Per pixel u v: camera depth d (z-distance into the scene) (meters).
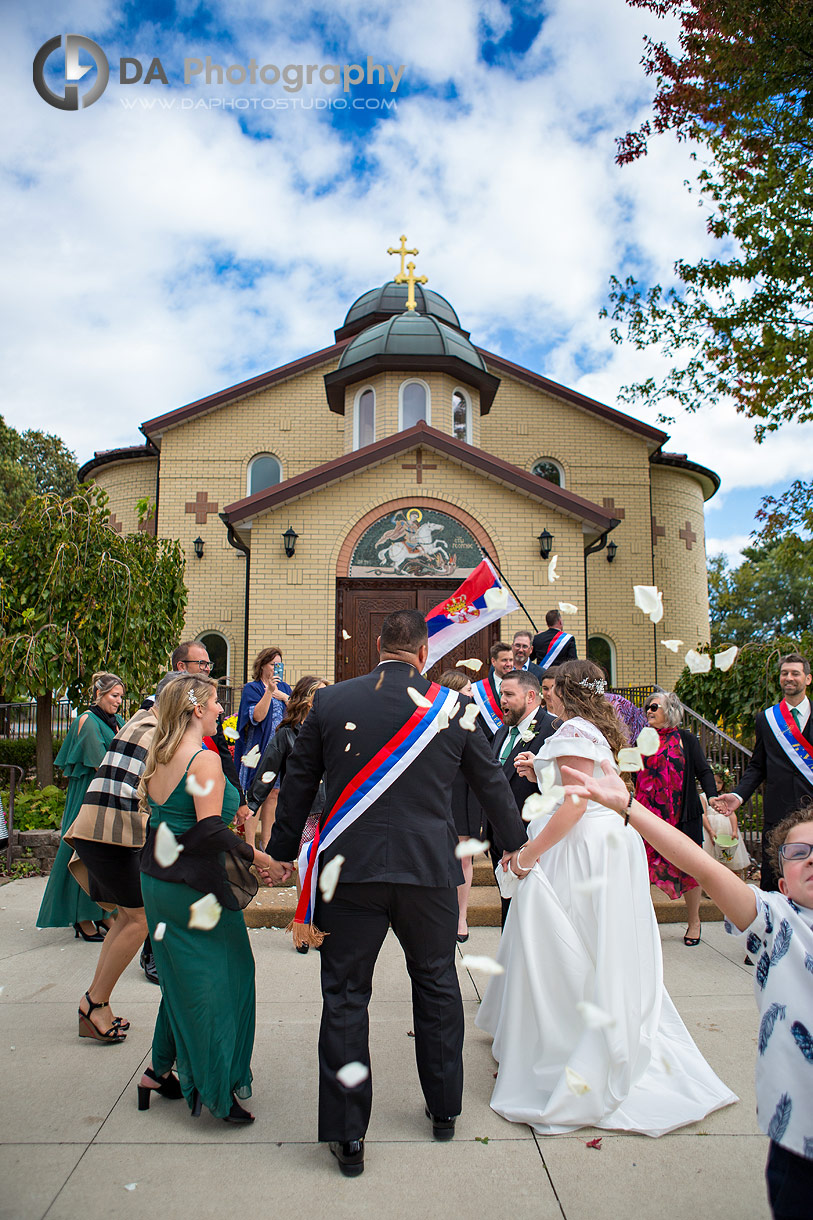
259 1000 4.42
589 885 2.31
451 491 10.97
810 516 13.06
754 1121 3.08
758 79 10.72
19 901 6.49
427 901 2.93
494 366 17.52
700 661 2.61
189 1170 2.76
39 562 9.31
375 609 10.80
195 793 2.73
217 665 16.41
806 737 5.19
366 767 2.96
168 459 17.00
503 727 5.46
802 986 1.91
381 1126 3.07
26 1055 3.67
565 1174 2.74
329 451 17.03
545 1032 3.16
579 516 10.88
